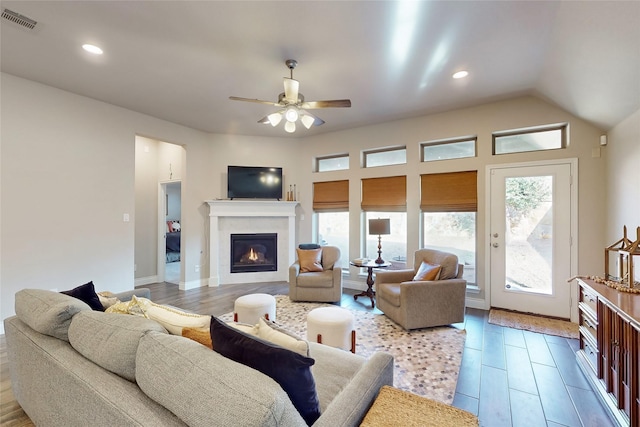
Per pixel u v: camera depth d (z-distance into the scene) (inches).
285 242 226.2
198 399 35.0
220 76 129.8
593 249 135.3
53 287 137.7
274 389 34.3
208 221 214.7
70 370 50.1
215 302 171.6
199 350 42.5
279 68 122.5
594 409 78.5
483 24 93.3
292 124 126.3
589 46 91.8
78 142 146.8
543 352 109.3
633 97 101.0
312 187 223.0
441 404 45.9
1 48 107.3
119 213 162.4
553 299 143.6
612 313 76.5
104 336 51.9
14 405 79.0
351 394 47.3
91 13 88.7
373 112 171.3
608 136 131.0
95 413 44.1
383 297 143.9
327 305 163.9
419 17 90.4
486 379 92.4
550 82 126.0
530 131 152.9
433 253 149.9
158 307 66.8
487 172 158.4
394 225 192.7
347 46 106.4
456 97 150.1
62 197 141.2
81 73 126.3
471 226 167.5
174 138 193.2
